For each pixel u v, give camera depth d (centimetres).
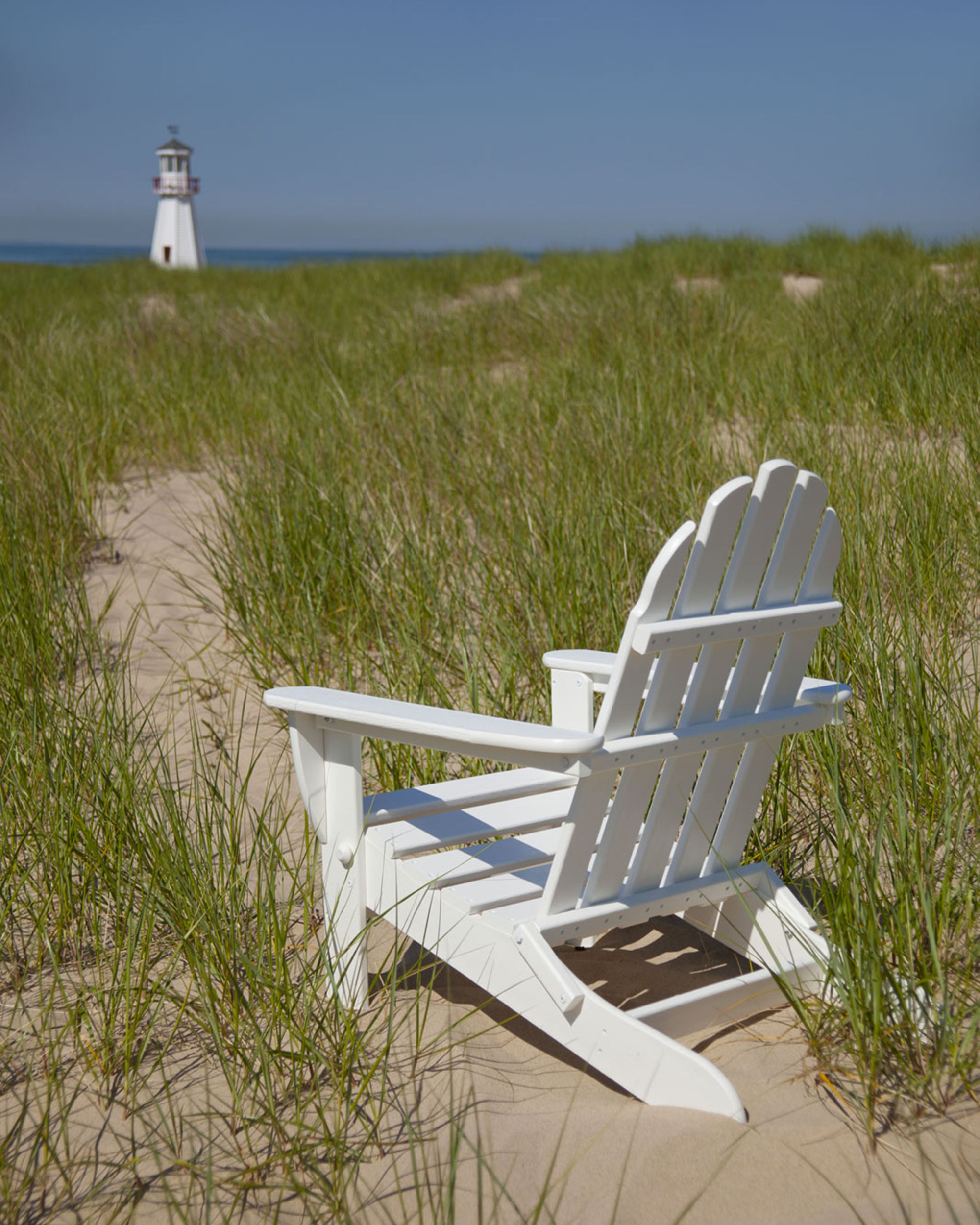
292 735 224
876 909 219
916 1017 200
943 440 514
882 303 793
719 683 207
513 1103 198
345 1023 214
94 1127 196
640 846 217
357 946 229
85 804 288
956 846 242
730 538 192
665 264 1426
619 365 739
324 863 231
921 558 401
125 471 685
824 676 338
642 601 187
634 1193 172
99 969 229
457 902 214
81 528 552
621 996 235
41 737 314
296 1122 187
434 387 699
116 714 352
